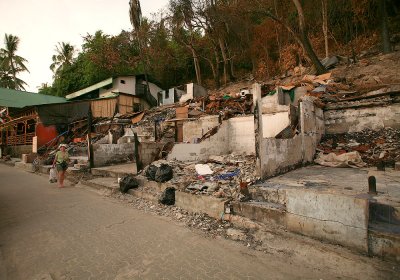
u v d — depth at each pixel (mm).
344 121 9789
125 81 27219
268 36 23422
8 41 38375
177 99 26219
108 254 3650
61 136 20016
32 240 4191
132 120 20172
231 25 23500
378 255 3094
